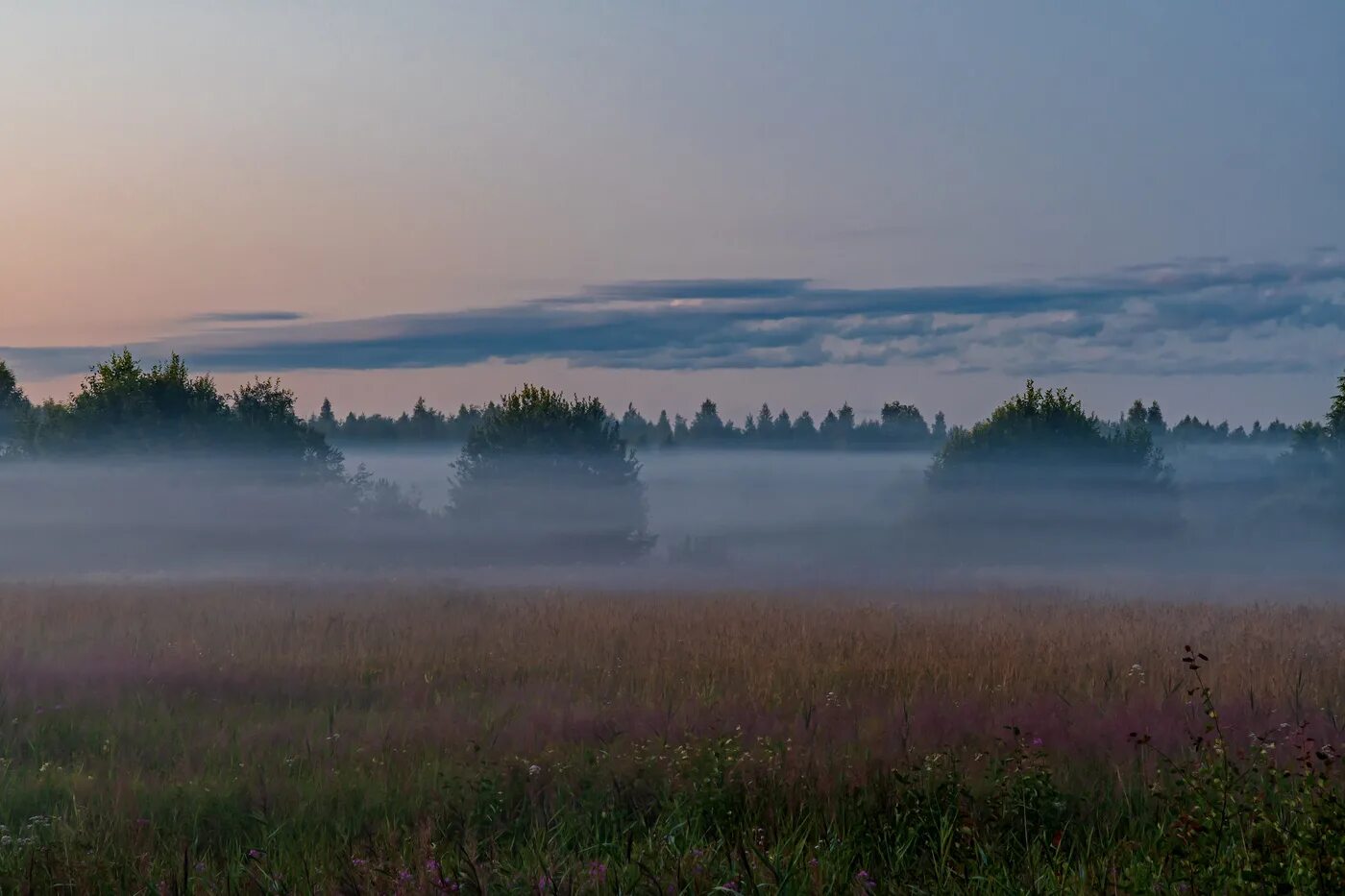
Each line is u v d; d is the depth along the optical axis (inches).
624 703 489.1
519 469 2164.1
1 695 498.0
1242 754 304.7
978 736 401.1
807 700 479.2
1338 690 515.8
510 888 242.5
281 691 540.7
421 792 335.9
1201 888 225.9
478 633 740.7
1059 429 2319.1
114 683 535.8
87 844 284.8
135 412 2106.3
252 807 331.6
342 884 253.9
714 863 256.5
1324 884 211.0
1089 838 278.4
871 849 289.6
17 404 3417.8
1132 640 695.7
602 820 308.5
